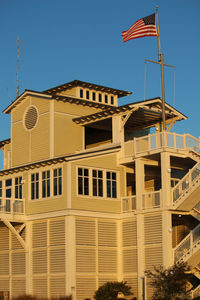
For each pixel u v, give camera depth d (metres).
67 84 44.84
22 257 40.31
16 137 44.84
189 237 36.19
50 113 41.88
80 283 36.69
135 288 37.41
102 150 39.06
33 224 40.03
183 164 40.62
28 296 37.09
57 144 41.59
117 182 39.69
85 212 37.69
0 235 42.78
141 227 37.44
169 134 36.72
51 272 37.78
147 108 40.12
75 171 37.84
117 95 47.91
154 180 43.31
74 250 36.81
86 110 44.16
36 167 40.34
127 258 38.38
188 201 36.16
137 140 38.50
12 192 42.34
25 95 43.97
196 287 37.41
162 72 38.03
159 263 35.94
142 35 38.12
